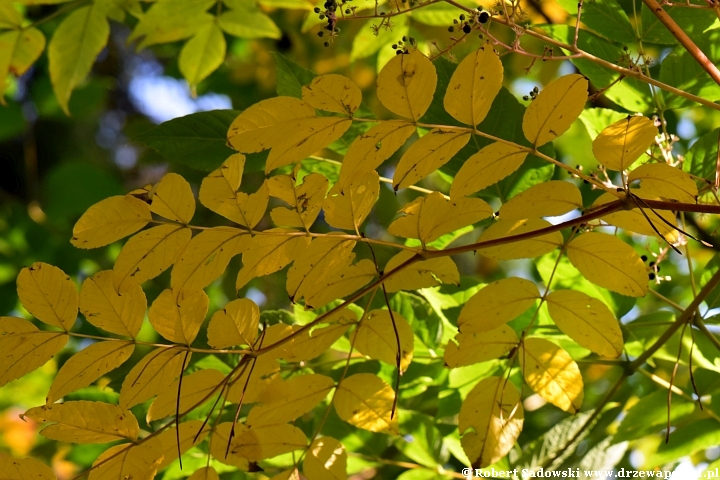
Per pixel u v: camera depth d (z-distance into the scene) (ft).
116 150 16.57
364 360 7.14
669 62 6.81
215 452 6.46
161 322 6.26
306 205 6.14
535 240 6.41
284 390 6.41
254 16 8.18
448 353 6.48
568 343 7.05
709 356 7.01
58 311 6.25
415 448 7.24
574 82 5.98
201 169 7.07
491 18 6.23
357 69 10.32
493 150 6.07
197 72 8.32
